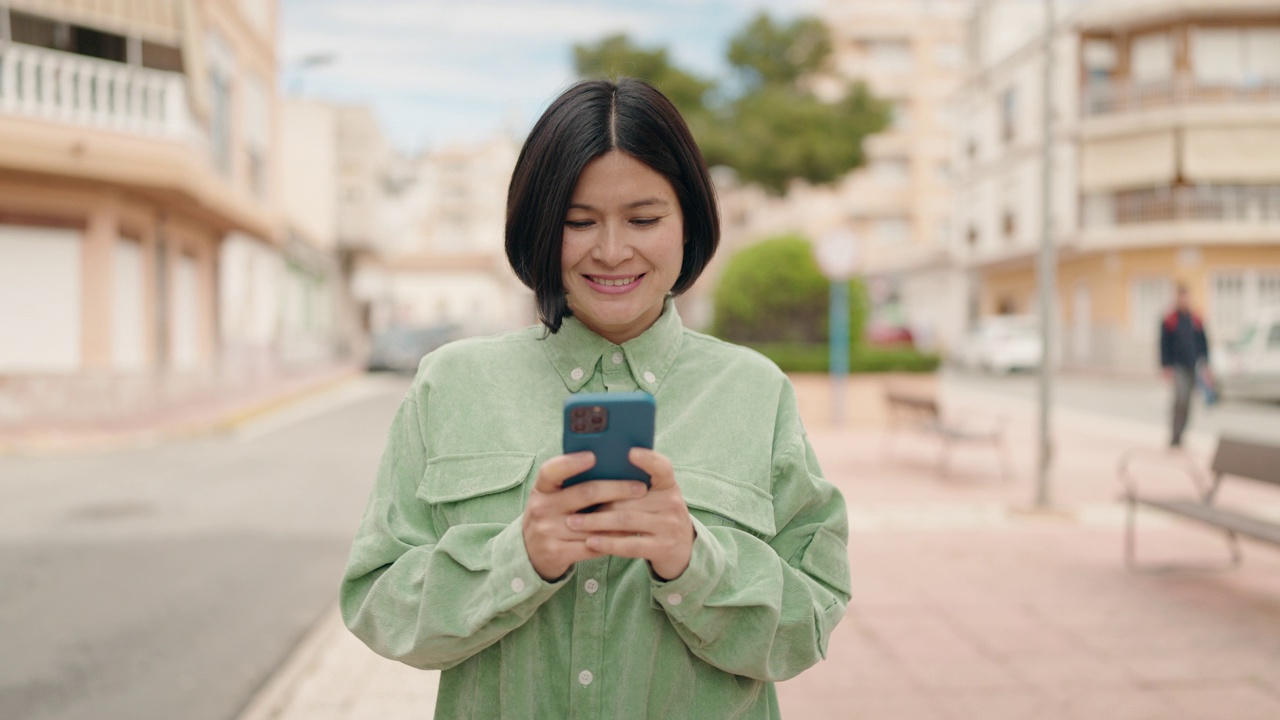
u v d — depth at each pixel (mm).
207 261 17297
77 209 12594
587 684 1142
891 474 8750
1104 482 8328
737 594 1104
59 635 4293
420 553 1178
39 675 3811
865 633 4164
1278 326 15602
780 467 1242
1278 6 24359
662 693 1154
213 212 15406
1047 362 6938
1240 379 15875
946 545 5848
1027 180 28828
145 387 13656
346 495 7785
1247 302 24953
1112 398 17375
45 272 12492
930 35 38250
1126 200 26438
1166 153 25109
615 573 1169
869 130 25609
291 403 16312
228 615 4598
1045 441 6941
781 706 3365
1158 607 4539
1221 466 5285
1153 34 25891
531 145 1177
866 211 38438
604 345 1246
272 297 22094
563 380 1246
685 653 1167
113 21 12289
